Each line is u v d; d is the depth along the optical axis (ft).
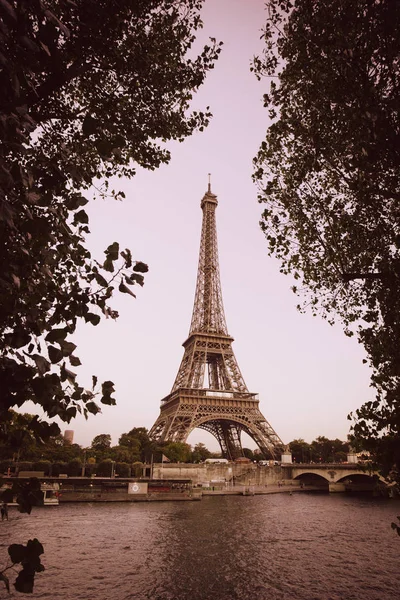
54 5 27.78
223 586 108.17
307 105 44.93
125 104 43.86
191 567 124.98
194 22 44.32
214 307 471.62
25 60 17.26
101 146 18.63
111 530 181.37
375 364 45.96
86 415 18.81
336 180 51.88
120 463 403.34
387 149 34.04
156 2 39.58
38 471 354.54
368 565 128.36
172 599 98.63
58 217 20.71
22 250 17.29
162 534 174.19
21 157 24.79
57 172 20.43
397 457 30.63
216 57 46.26
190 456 483.92
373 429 32.89
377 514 241.35
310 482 484.33
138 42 39.86
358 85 35.35
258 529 188.24
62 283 27.91
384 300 47.16
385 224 47.52
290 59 45.60
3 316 17.57
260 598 100.12
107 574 115.96
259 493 384.27
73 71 31.01
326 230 53.93
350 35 33.50
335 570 123.03
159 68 43.19
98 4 30.07
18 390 16.06
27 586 15.16
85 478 334.85
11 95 16.02
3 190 15.23
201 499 331.16
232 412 407.85
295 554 142.00
